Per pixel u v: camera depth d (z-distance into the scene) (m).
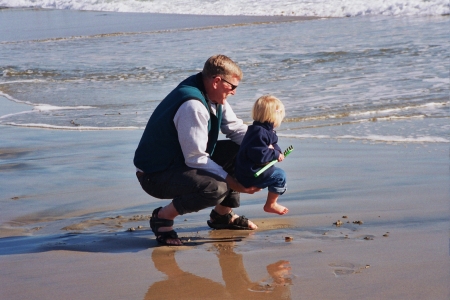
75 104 10.07
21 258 3.54
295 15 22.92
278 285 2.89
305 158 6.31
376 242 3.51
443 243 3.40
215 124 3.80
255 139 3.74
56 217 4.57
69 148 7.14
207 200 3.67
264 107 3.76
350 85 10.16
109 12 29.30
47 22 26.56
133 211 4.64
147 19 25.23
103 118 8.85
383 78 10.54
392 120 7.91
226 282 2.99
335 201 4.65
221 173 3.72
